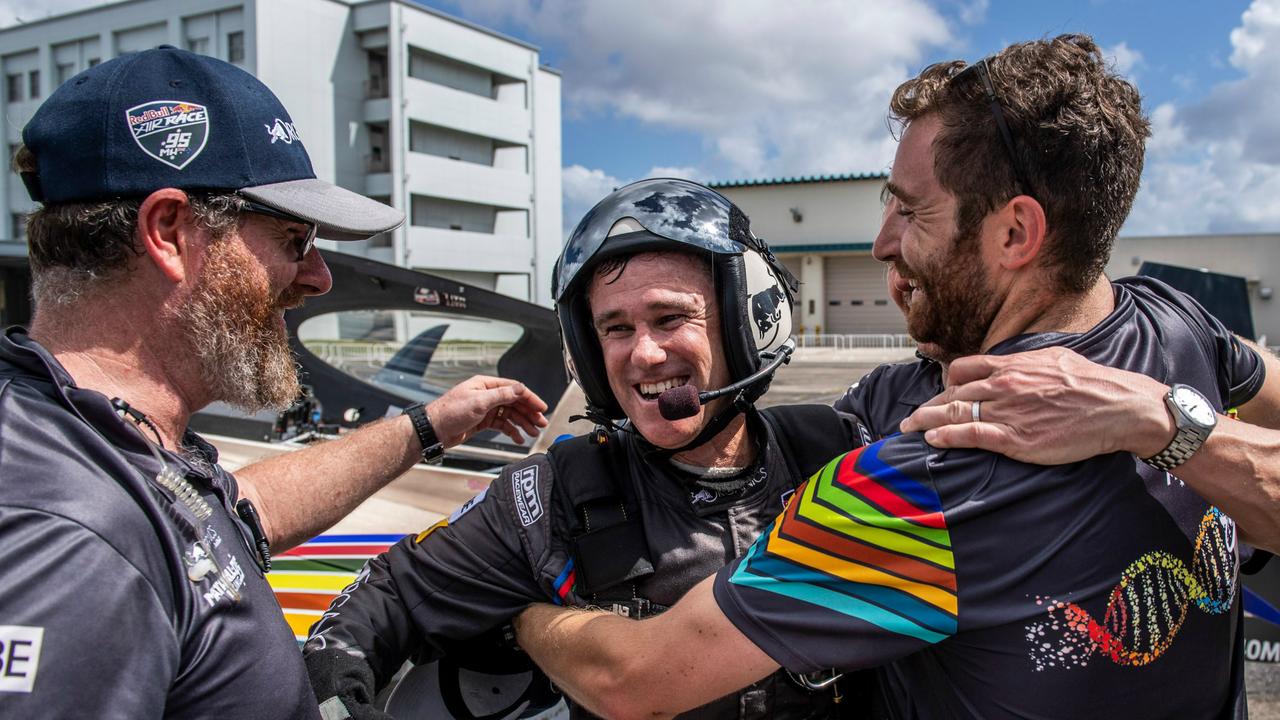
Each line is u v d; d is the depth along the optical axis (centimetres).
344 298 293
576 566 105
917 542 76
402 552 113
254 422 279
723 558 106
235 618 76
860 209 2295
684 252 101
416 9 2680
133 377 84
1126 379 75
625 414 115
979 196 82
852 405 161
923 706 88
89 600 62
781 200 2352
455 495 218
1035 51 82
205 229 85
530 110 3117
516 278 3200
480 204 2994
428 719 127
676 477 110
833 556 79
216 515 82
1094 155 79
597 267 104
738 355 106
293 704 79
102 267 81
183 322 85
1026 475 75
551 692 132
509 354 309
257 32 2405
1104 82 81
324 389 304
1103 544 75
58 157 79
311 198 93
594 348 111
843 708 107
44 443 67
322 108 2584
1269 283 2039
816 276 2405
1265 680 248
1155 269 337
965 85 84
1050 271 83
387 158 2784
